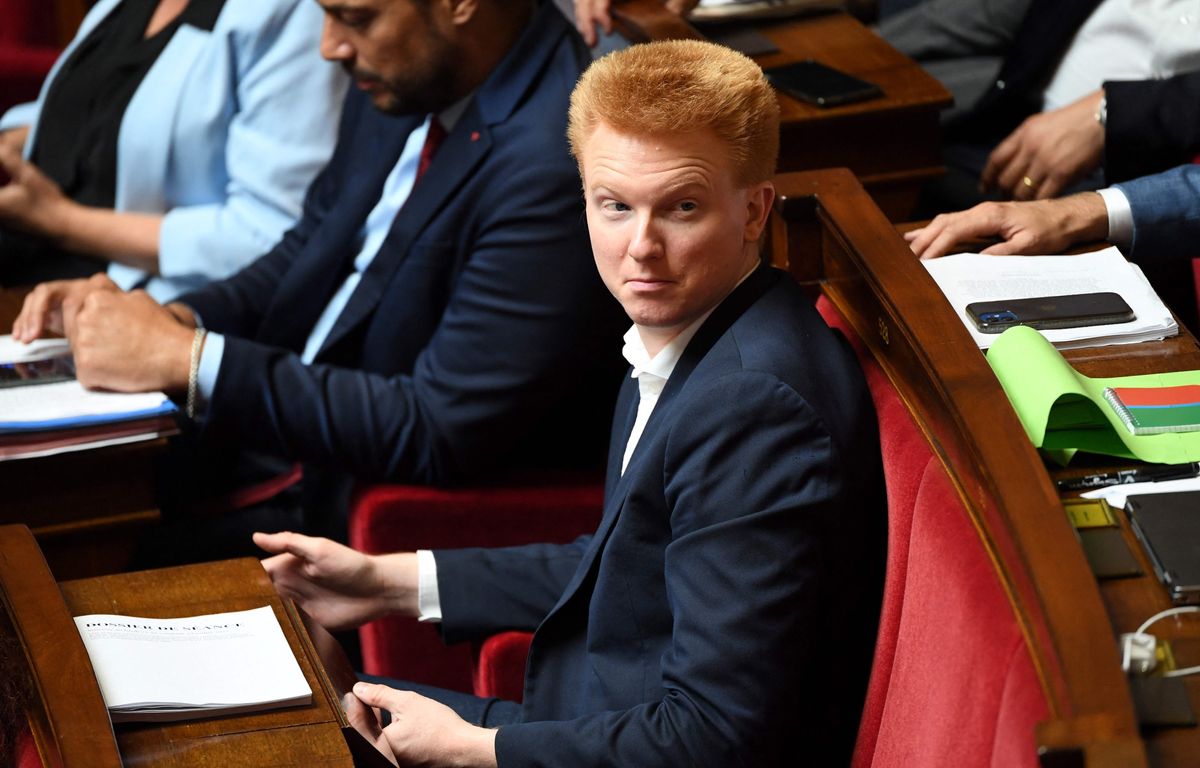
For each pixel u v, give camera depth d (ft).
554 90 26.03
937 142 30.12
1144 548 14.26
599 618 17.90
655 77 16.12
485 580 22.08
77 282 27.61
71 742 14.99
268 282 31.89
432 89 26.53
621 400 20.18
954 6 34.71
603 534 18.12
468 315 25.95
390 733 18.01
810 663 16.74
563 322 25.53
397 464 26.09
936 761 14.05
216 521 29.94
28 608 16.94
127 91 35.50
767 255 21.72
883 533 17.12
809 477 16.12
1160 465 15.76
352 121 31.71
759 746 16.16
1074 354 18.37
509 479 26.55
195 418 26.27
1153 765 11.83
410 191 27.53
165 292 35.06
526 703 19.02
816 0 34.09
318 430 26.05
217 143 35.04
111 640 17.06
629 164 16.34
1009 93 33.32
